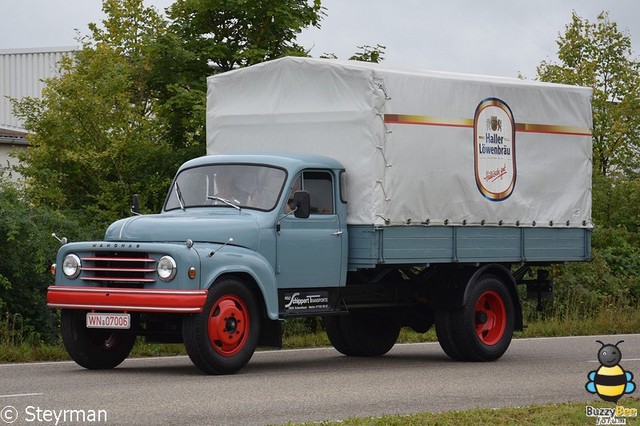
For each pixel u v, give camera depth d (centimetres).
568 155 1869
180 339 1446
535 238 1816
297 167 1531
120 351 1501
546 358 1772
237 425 1012
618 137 3772
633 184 3272
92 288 1402
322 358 1766
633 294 2939
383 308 1755
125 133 2248
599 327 2403
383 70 1580
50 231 1933
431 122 1642
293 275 1509
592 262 2903
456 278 1708
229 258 1405
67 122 2219
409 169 1609
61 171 2233
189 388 1262
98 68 2286
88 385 1287
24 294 1880
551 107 1844
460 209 1684
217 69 2591
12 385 1288
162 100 2516
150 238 1430
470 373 1507
